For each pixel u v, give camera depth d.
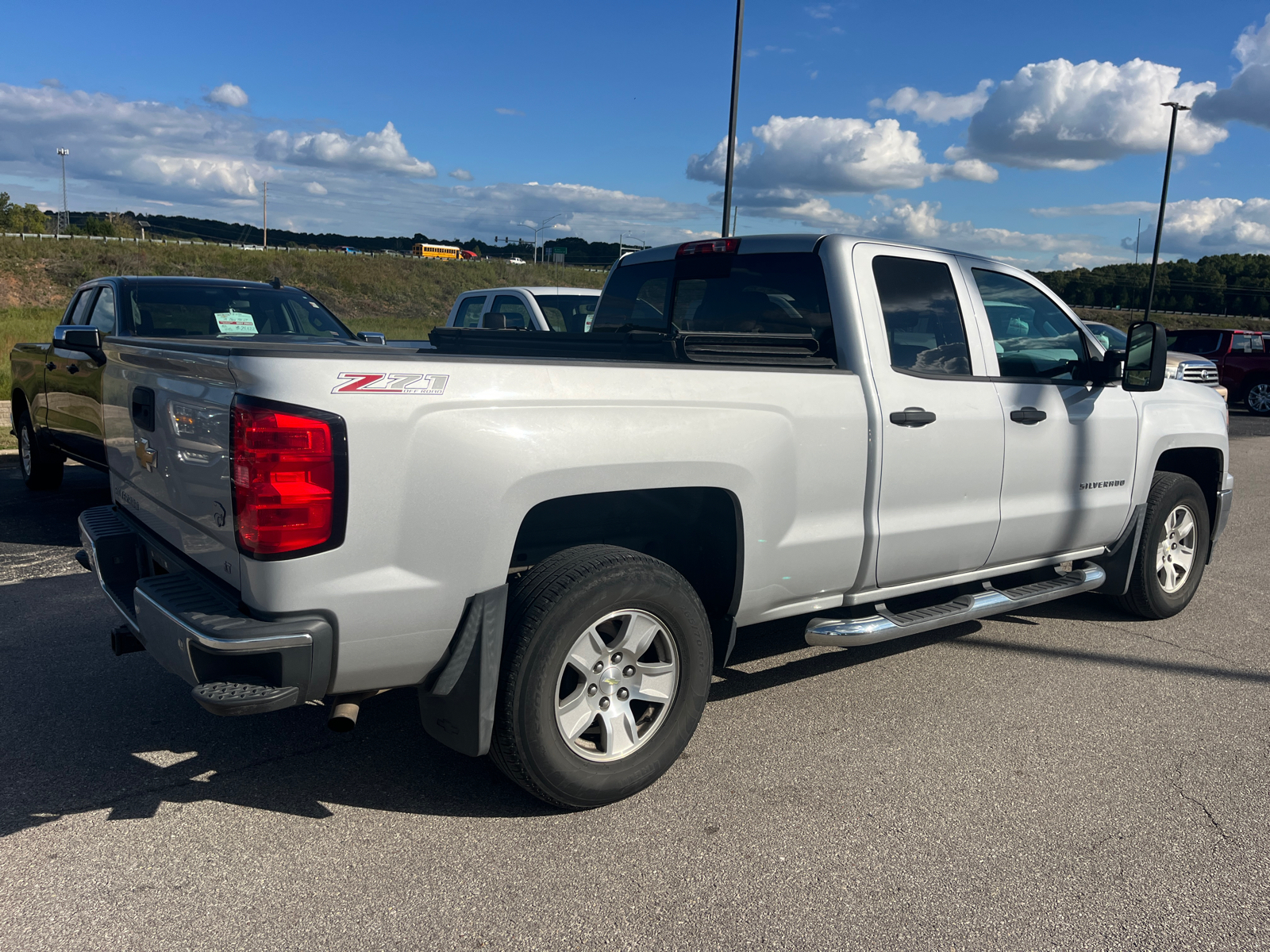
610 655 3.09
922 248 4.08
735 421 3.28
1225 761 3.55
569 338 3.89
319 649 2.57
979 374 4.17
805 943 2.42
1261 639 5.07
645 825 3.00
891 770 3.42
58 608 5.09
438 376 2.67
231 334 7.16
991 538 4.25
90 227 92.06
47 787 3.18
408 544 2.65
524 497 2.82
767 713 3.93
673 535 3.80
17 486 8.80
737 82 16.00
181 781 3.25
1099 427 4.65
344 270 66.94
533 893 2.62
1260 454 14.12
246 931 2.42
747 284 4.17
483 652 2.78
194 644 2.52
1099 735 3.77
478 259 76.31
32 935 2.38
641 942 2.42
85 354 6.73
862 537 3.74
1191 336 22.44
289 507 2.48
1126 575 5.05
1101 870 2.79
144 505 3.39
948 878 2.73
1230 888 2.71
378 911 2.52
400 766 3.39
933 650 4.79
